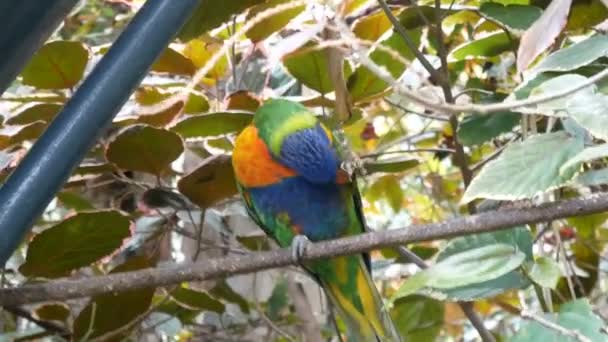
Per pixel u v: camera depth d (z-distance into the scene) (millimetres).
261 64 2623
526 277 1755
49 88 2066
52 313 2311
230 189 2283
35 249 1809
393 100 2818
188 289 2287
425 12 2201
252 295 2742
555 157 1553
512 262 1617
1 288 1562
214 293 2762
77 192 2596
